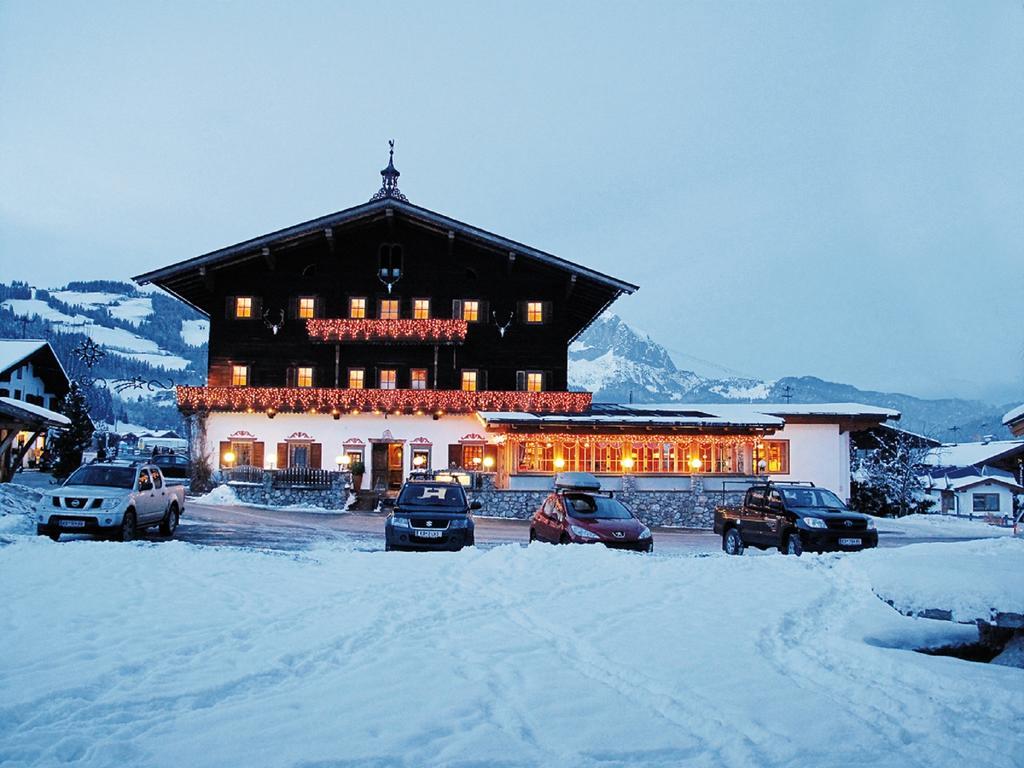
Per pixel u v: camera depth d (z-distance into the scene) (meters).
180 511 22.47
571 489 20.77
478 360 44.19
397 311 44.34
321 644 7.86
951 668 7.16
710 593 11.09
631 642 8.13
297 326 44.03
